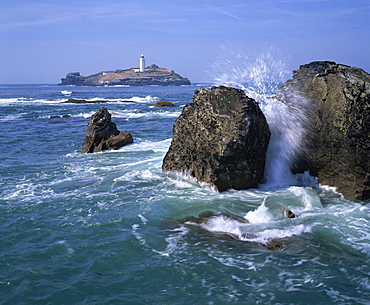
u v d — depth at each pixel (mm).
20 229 6992
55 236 6680
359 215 7512
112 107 45094
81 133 21750
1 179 10672
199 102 10578
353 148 8641
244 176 9414
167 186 9719
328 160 9375
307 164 9992
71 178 10742
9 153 15211
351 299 4715
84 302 4777
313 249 6055
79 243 6402
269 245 6254
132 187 9656
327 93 9898
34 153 15258
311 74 11195
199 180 9695
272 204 7746
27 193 9266
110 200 8625
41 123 27500
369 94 8781
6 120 29500
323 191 9219
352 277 5211
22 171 11727
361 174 8508
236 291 4941
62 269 5555
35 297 4875
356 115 8742
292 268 5480
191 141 10141
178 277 5309
